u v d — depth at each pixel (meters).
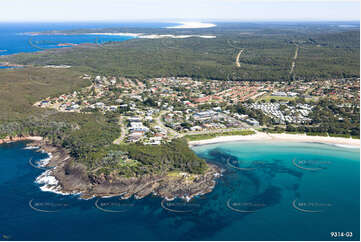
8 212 160.12
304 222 155.62
